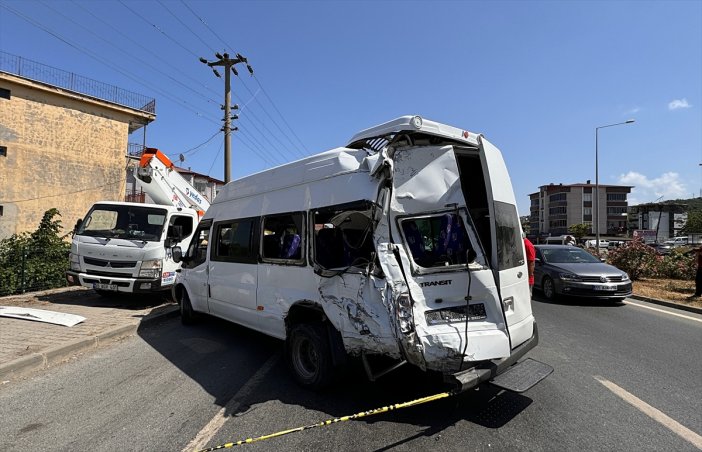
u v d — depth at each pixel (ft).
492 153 14.56
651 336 23.48
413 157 13.60
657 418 12.91
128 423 12.61
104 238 30.40
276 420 12.75
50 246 43.06
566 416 12.99
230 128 70.54
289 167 17.62
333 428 12.17
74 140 78.89
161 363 18.42
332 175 15.03
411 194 13.33
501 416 12.95
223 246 21.86
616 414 13.17
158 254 30.60
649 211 256.93
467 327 12.66
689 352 20.22
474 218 15.14
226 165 69.92
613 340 22.54
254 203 19.63
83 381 16.17
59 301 32.19
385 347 12.31
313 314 15.85
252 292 18.78
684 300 35.60
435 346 11.94
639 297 37.63
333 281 14.11
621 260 52.60
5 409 13.65
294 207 16.70
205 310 23.56
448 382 11.84
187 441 11.53
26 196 72.59
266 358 19.08
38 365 17.56
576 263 36.99
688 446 11.23
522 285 14.98
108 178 83.71
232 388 15.40
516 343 14.05
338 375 14.20
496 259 13.41
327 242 15.62
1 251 41.91
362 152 14.56
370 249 13.26
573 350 20.53
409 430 12.03
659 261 52.54
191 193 40.34
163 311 28.25
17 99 71.72
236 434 11.89
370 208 13.14
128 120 87.86
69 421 12.76
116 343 21.71
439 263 13.21
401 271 12.37
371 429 12.10
